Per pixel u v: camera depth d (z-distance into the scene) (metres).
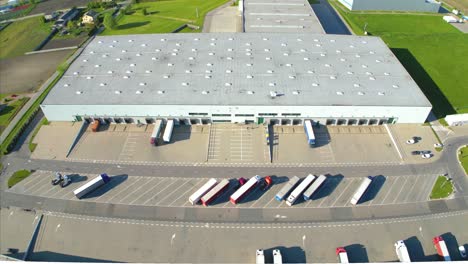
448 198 67.44
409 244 60.47
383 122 83.88
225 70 90.31
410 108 79.50
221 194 68.69
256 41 103.56
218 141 79.88
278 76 88.00
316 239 61.22
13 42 125.88
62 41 125.62
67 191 70.00
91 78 88.44
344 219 64.19
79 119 84.94
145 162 75.56
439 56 111.94
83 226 63.91
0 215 65.88
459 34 126.06
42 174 73.69
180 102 79.88
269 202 67.19
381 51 99.38
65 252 60.19
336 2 156.50
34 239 62.03
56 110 81.81
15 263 54.03
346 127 83.50
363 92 82.88
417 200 67.25
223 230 62.72
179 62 93.94
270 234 62.00
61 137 81.69
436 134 81.31
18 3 157.50
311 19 121.88
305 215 64.88
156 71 90.50
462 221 63.75
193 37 106.25
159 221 64.31
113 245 60.97
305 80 86.75
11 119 88.19
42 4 158.75
